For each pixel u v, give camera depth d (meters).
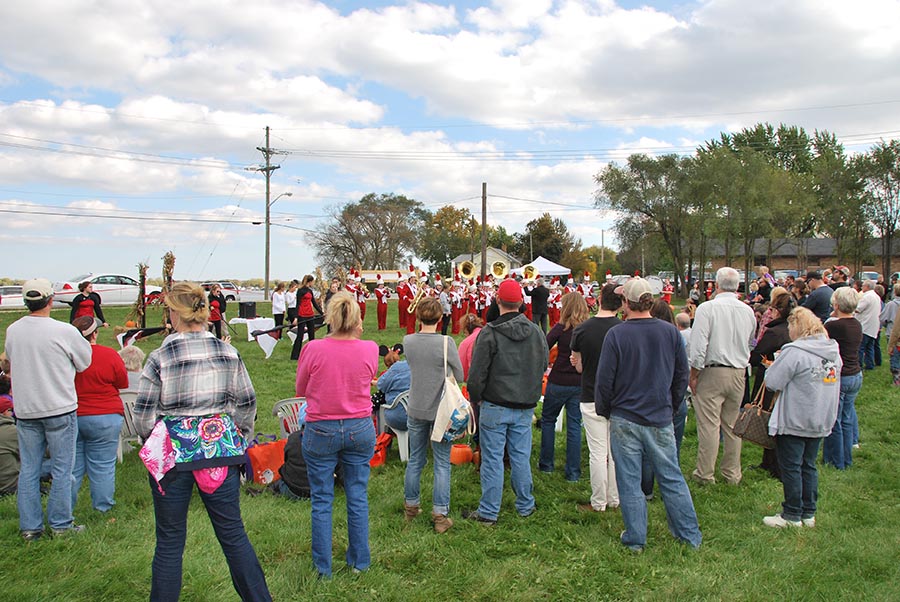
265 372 11.25
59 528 4.29
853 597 3.53
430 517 4.66
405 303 18.77
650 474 5.00
